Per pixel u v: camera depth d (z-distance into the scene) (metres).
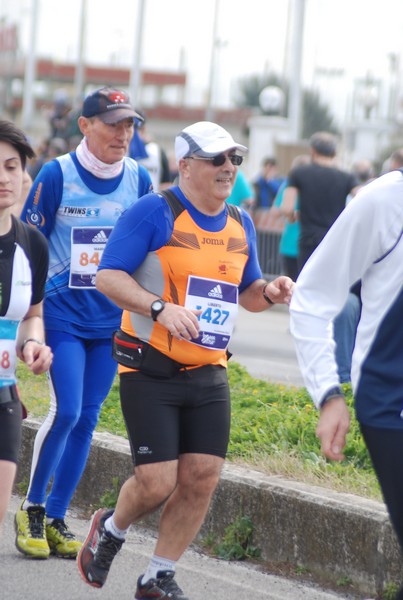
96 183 12.45
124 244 10.06
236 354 27.55
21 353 10.09
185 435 10.27
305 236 25.94
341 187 25.89
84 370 12.42
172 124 131.00
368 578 11.30
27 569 11.92
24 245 9.89
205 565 12.30
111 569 12.04
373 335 7.79
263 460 13.45
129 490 10.17
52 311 12.25
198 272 10.13
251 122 74.62
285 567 12.10
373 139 97.44
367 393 7.78
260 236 40.81
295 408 16.02
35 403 17.12
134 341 10.14
